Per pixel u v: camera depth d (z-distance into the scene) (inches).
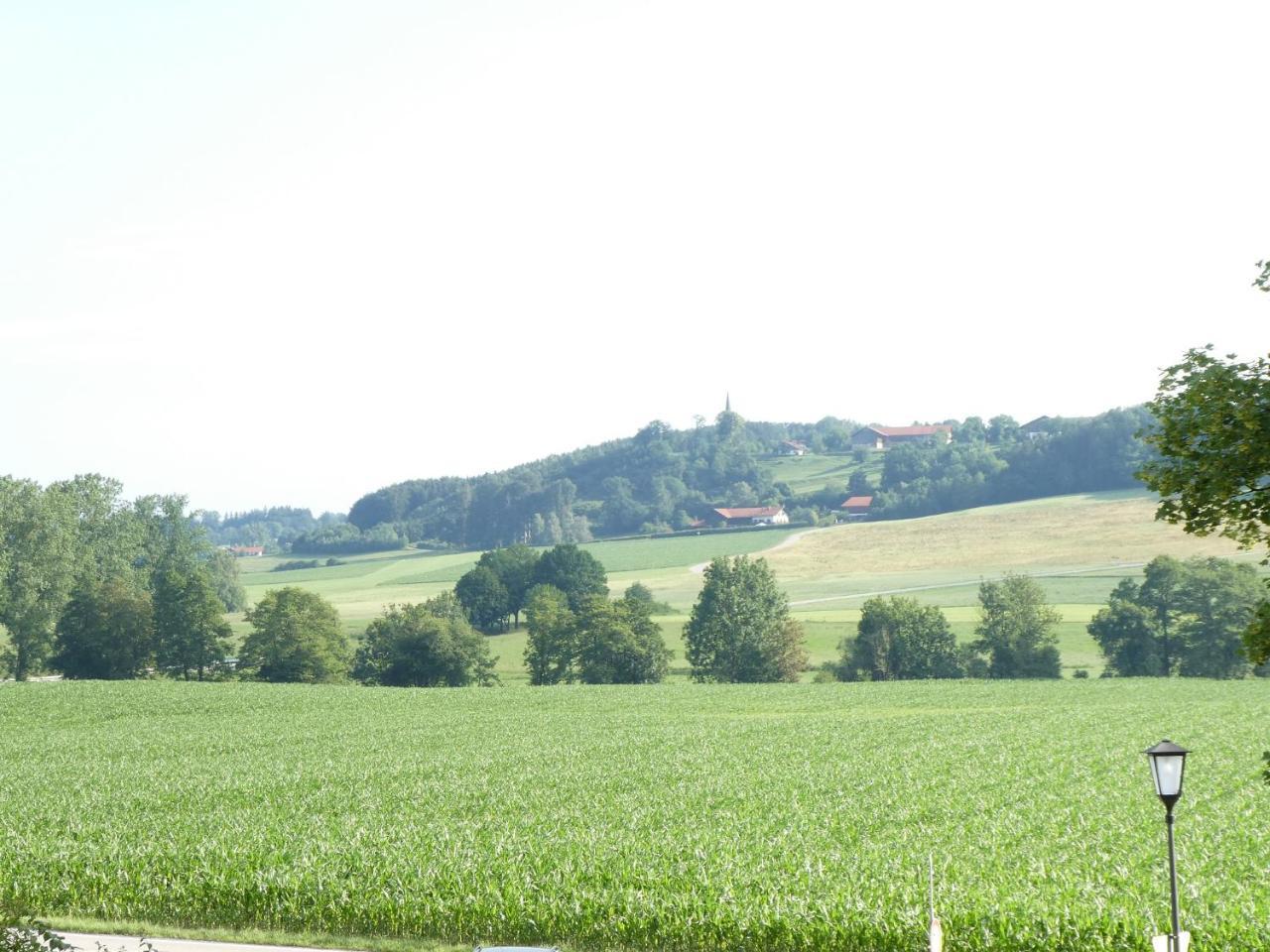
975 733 2847.0
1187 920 1056.8
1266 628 761.6
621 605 5492.1
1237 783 1972.2
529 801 1953.7
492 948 818.2
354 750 2792.8
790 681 5383.9
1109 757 2352.4
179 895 1272.1
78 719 3617.1
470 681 5354.3
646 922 1133.7
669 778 2186.3
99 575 6230.3
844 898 1146.7
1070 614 5974.4
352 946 1157.7
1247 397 740.7
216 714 3745.1
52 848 1488.7
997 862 1379.2
